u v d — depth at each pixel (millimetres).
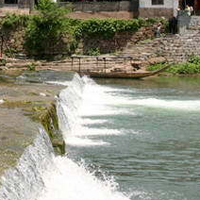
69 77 46312
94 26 68062
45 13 66500
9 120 23516
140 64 61750
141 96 44781
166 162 24469
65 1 75250
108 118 34375
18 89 34750
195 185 21422
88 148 26375
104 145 27094
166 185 21312
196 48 66188
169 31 69562
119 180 21672
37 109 26391
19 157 17766
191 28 68375
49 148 22359
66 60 63469
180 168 23594
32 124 22797
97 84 52312
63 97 33656
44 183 19234
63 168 21922
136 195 20047
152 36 69188
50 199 18422
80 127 31406
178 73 62594
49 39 67500
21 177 16969
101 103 40531
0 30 68250
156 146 27297
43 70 55906
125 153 25719
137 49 66688
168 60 65250
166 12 71625
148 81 56156
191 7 72438
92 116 34938
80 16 72125
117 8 72375
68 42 67875
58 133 25516
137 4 72250
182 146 27469
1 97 30438
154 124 32750
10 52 68125
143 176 22359
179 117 35281
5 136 20422
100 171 22656
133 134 29828
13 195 15609
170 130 31156
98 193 19812
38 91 33781
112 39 68688
